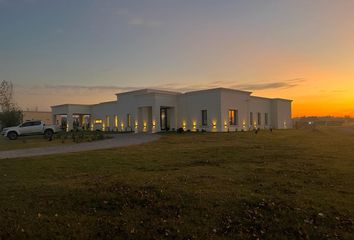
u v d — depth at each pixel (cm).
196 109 3612
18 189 738
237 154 1375
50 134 3052
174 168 1023
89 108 5134
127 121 4262
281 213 569
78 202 636
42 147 1966
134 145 1920
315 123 6988
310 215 560
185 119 3731
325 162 1130
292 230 505
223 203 620
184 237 482
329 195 677
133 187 730
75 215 568
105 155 1388
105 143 2180
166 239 478
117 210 595
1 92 5056
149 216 563
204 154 1387
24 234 491
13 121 5059
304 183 789
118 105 4453
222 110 3406
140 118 3856
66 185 767
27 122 3003
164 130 3709
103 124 4812
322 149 1595
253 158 1241
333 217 551
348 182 802
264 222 534
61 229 509
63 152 1595
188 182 789
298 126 5478
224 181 804
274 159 1210
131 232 499
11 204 625
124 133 3659
